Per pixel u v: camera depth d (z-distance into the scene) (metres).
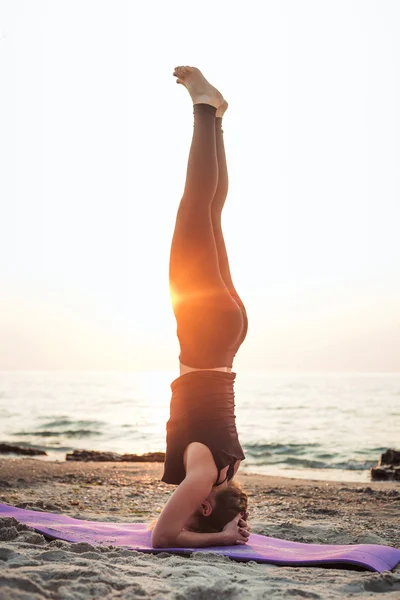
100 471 12.47
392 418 41.81
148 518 6.28
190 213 4.37
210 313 4.16
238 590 2.68
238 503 4.09
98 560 3.27
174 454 4.05
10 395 75.00
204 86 4.57
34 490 8.98
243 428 34.88
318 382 129.38
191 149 4.49
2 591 2.41
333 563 3.55
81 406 55.03
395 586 3.14
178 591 2.63
